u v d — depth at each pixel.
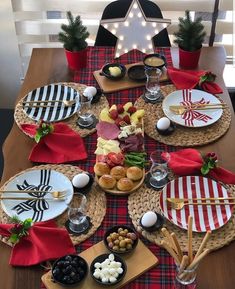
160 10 2.32
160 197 1.48
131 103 1.80
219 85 1.96
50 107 1.84
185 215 1.44
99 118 1.79
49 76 2.03
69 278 1.25
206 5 2.49
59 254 1.34
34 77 2.02
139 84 1.95
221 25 2.58
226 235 1.39
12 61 2.70
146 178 1.57
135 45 2.03
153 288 1.28
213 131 1.74
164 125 1.70
